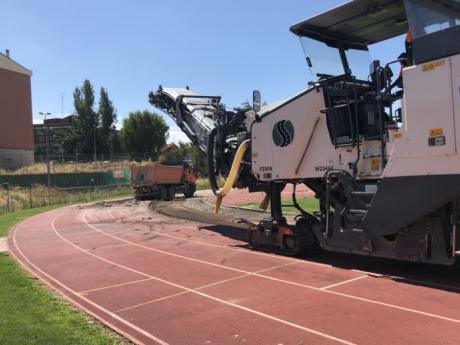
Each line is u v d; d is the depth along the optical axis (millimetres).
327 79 9391
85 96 90688
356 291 7461
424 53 7309
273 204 11008
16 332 6078
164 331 6125
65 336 5965
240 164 11867
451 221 7309
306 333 5801
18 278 9422
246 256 10602
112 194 38438
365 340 5496
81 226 18156
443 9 7059
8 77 63781
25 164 64062
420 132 7328
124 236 14859
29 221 20828
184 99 15891
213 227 15883
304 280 8273
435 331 5652
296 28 9508
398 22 9336
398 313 6340
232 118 13484
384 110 8461
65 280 9227
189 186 34781
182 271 9461
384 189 7836
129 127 84438
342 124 9141
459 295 7047
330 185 9133
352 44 10328
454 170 6945
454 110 6930
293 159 10008
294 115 9938
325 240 9250
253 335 5828
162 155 66875
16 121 64875
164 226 16938
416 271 8594
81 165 55438
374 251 8320
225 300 7324
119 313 6949
